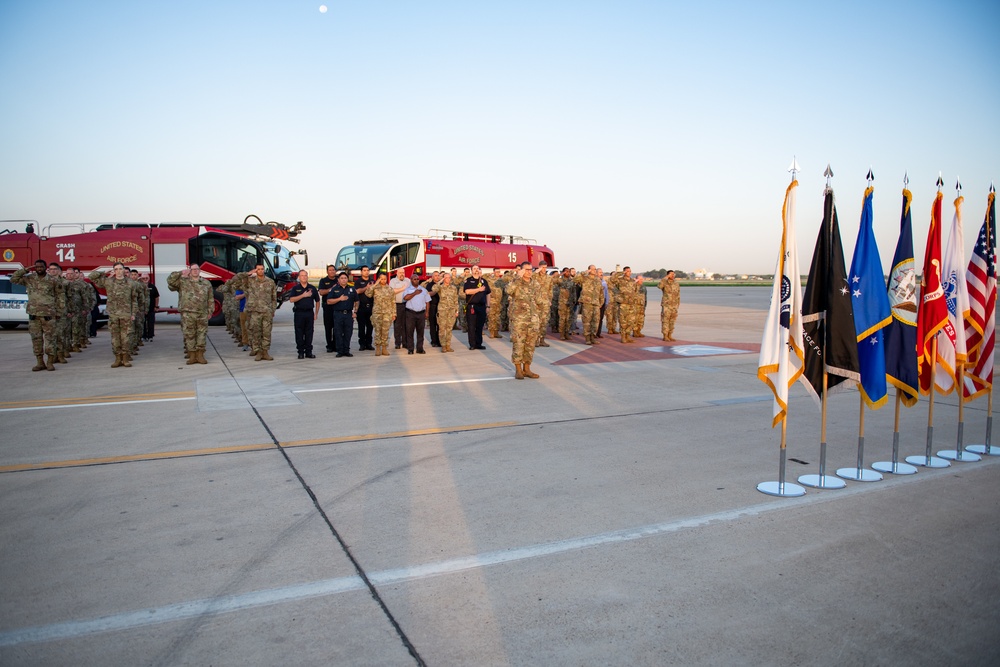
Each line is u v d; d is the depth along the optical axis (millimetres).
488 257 29562
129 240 21984
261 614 3439
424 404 8961
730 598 3645
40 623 3334
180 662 3023
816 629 3344
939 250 6277
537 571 3943
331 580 3814
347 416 8148
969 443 7082
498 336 18656
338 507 4977
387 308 14312
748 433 7406
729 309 33625
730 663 3043
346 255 28016
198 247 22203
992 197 6637
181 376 11273
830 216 5438
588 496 5258
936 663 3072
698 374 11930
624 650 3135
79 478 5617
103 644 3158
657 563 4062
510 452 6535
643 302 19172
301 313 13773
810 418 8234
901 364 5949
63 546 4242
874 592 3734
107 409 8484
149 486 5422
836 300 5426
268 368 12375
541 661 3039
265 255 23266
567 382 10961
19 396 9352
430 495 5250
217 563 4016
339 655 3078
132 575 3854
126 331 12266
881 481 5738
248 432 7293
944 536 4535
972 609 3562
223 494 5242
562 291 18094
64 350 12930
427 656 3074
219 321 23031
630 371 12305
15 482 5496
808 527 4664
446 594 3660
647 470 5957
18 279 11539
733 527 4648
